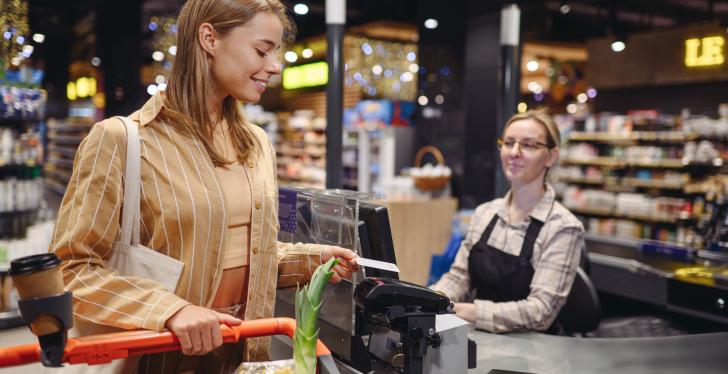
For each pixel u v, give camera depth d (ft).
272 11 4.51
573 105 46.37
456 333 4.97
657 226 28.71
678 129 28.53
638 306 13.88
